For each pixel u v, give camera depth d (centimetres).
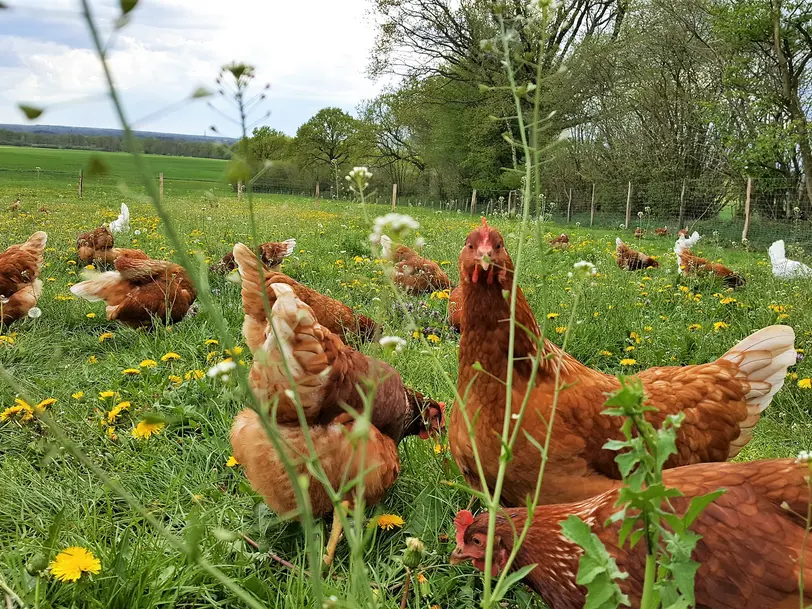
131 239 1309
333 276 945
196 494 339
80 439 395
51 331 665
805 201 2073
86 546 281
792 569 218
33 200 2434
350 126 4312
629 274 1066
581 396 293
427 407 398
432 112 4056
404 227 145
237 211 1938
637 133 2856
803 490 231
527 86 151
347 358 333
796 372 553
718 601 223
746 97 2133
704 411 328
